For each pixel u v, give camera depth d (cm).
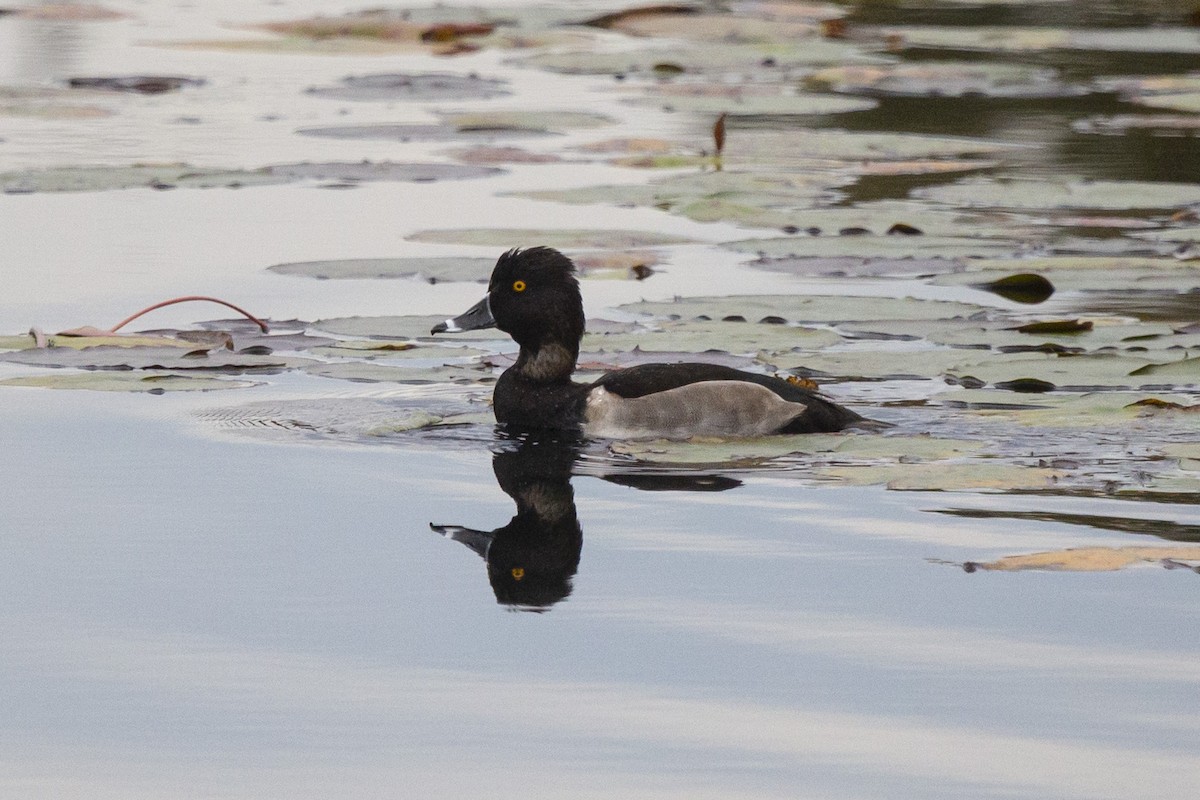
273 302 1770
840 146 2784
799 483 1202
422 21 4500
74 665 895
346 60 3988
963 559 1047
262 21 4497
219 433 1327
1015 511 1136
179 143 2795
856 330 1620
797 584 1007
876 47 4069
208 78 3606
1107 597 981
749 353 1552
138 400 1428
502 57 4112
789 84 3609
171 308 1738
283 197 2386
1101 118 3127
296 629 942
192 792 768
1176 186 2389
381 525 1114
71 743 812
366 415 1392
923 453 1253
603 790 770
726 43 4206
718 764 793
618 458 1277
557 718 839
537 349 1400
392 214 2259
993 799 764
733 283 1873
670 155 2739
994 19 4494
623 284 1870
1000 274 1878
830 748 809
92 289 1814
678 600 985
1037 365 1469
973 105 3316
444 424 1377
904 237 2081
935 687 871
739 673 887
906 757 801
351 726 830
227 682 876
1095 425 1311
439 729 827
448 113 3212
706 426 1336
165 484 1195
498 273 1420
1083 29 4225
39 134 2866
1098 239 2081
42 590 995
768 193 2375
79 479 1203
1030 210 2303
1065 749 807
